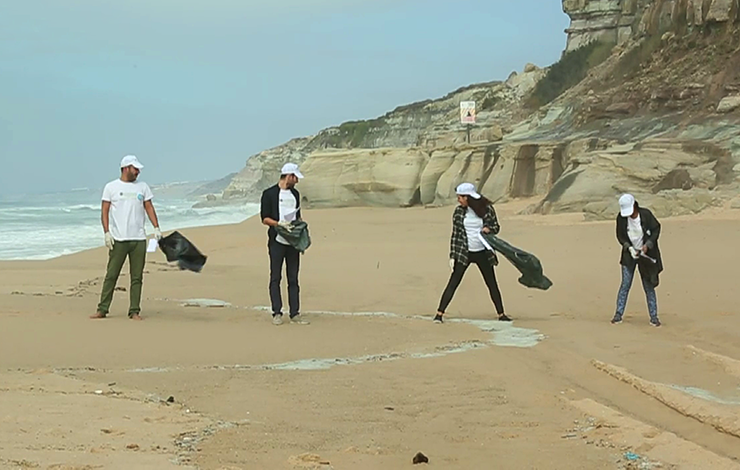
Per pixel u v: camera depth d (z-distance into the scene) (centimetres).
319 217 4178
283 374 766
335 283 1619
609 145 4100
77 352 838
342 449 535
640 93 4716
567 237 2403
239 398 668
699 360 839
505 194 4400
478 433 585
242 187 11556
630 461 516
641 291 1409
